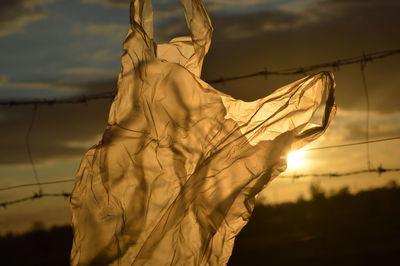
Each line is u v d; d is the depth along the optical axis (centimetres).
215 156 187
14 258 621
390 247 566
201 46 200
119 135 188
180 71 189
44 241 654
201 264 183
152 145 187
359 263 537
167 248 182
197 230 183
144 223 185
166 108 189
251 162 186
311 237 646
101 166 188
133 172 187
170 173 187
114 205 187
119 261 185
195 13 201
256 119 192
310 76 195
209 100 190
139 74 189
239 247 654
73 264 187
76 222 188
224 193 185
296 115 191
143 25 196
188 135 189
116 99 190
